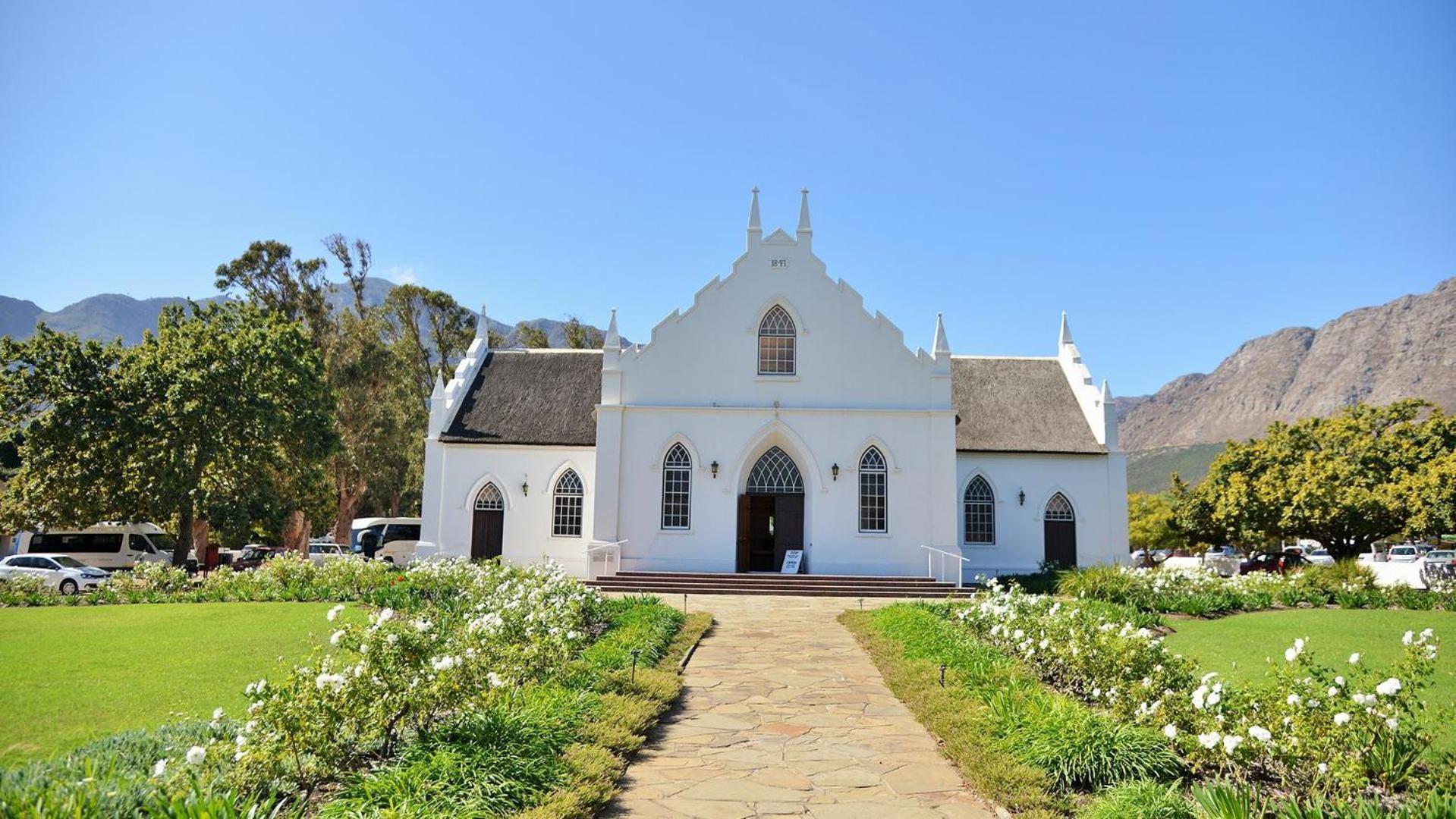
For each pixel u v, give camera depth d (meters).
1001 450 37.41
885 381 34.28
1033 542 37.09
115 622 20.23
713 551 33.25
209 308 42.78
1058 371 41.50
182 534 38.72
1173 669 12.24
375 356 57.69
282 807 8.09
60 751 9.92
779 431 33.88
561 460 36.69
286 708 8.37
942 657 15.72
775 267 34.88
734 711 13.23
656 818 8.70
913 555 33.25
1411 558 58.50
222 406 38.44
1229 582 27.56
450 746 8.83
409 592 23.23
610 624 20.09
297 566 27.48
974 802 9.30
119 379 37.94
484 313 42.69
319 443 42.62
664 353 34.38
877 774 10.27
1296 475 42.09
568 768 9.22
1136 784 8.62
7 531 40.16
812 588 30.91
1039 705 11.13
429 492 36.66
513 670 12.29
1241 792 7.98
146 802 6.73
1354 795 8.66
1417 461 43.25
